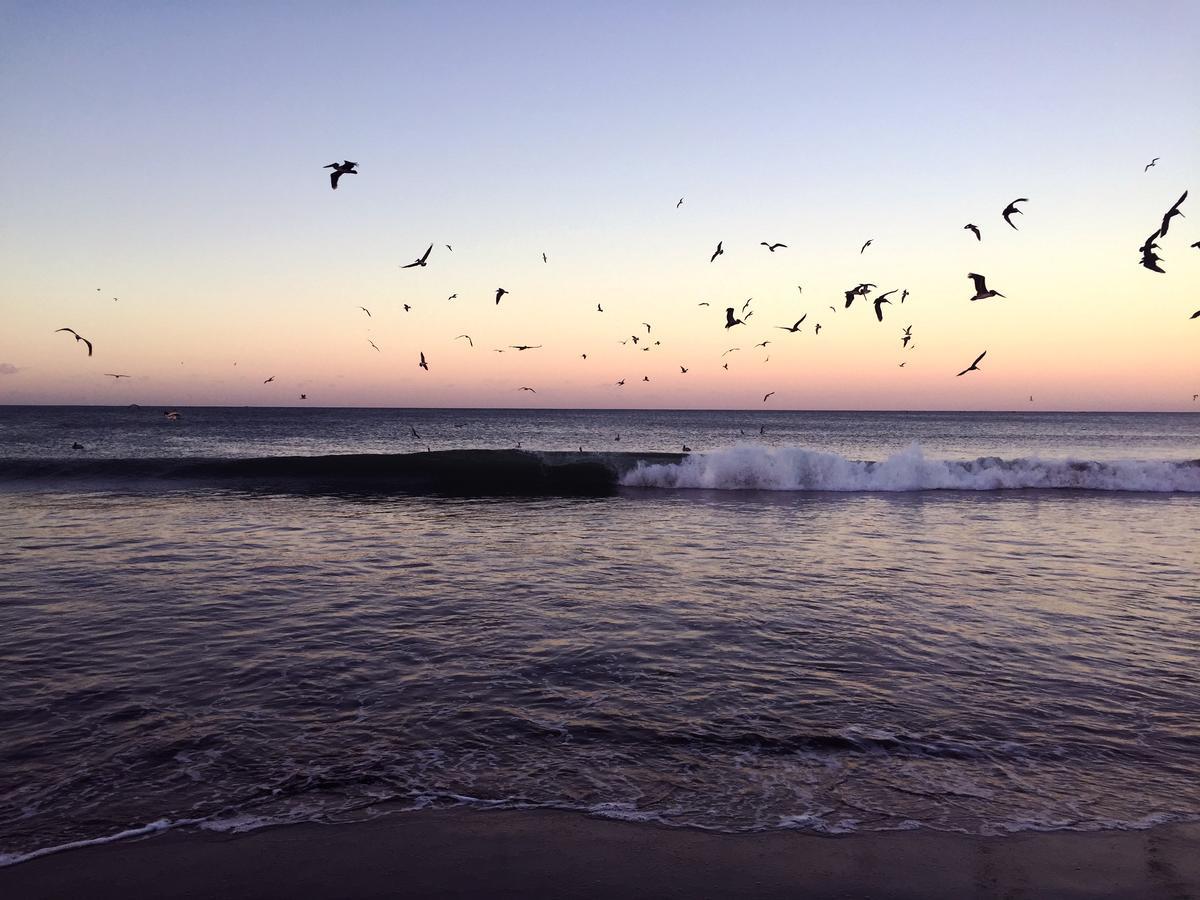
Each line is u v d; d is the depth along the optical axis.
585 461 26.22
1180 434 101.25
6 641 8.55
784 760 6.18
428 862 4.90
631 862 4.94
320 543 14.62
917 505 21.47
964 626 9.60
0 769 5.80
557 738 6.48
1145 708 7.21
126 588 10.94
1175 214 9.19
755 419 171.75
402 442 60.88
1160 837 5.27
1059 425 144.12
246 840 5.07
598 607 10.28
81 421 101.00
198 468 26.17
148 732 6.44
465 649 8.55
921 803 5.62
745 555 13.88
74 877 4.66
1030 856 5.05
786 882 4.78
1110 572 12.82
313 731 6.52
